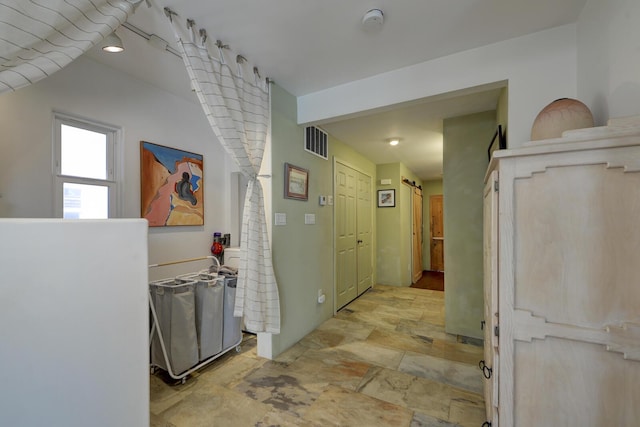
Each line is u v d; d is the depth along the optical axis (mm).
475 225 2869
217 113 1764
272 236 2369
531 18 1544
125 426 859
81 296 768
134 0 1283
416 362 2322
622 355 824
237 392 1915
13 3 946
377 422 1629
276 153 2400
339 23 1604
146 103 2637
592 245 864
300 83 2361
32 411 686
